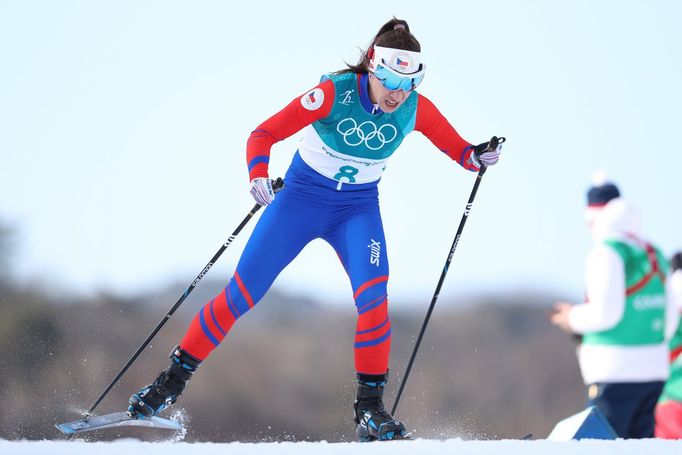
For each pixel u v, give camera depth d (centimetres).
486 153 1466
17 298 3788
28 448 970
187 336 1409
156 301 4334
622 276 1708
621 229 1766
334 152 1400
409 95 1401
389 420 1358
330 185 1421
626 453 995
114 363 2769
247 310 1406
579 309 1745
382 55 1311
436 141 1483
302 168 1437
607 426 1405
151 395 1405
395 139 1406
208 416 6819
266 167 1341
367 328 1368
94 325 3503
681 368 1908
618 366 1722
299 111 1352
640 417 1738
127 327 3678
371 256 1388
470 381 7606
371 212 1439
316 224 1435
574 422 1420
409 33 1349
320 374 7269
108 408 2541
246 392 6950
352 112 1365
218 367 7175
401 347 6812
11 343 3259
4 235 4875
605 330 1736
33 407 2870
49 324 3481
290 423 6850
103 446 990
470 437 1803
